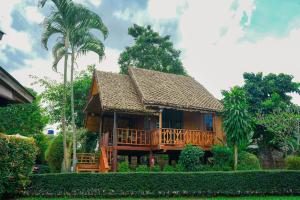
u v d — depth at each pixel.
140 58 36.31
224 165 20.30
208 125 24.47
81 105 30.64
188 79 27.97
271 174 17.27
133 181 15.57
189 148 20.20
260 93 31.69
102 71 24.94
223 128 21.30
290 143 27.75
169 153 22.98
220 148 20.83
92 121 26.17
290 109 28.94
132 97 22.34
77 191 15.08
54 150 23.72
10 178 12.98
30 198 14.22
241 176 16.80
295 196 16.88
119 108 20.16
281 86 32.16
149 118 23.09
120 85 23.72
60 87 30.97
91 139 30.06
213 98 24.98
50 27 19.80
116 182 15.43
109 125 24.58
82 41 20.14
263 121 28.12
